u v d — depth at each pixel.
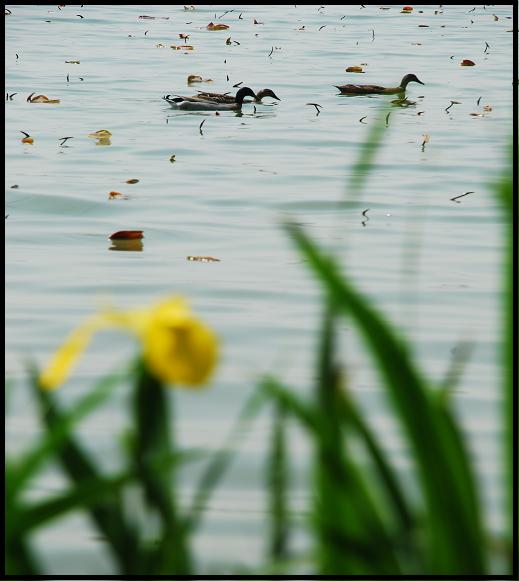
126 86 43.53
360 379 12.23
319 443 4.30
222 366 12.98
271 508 4.71
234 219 21.91
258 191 24.73
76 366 12.90
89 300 16.12
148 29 64.12
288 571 4.84
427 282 17.14
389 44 59.12
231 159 29.09
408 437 4.07
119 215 22.08
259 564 7.30
